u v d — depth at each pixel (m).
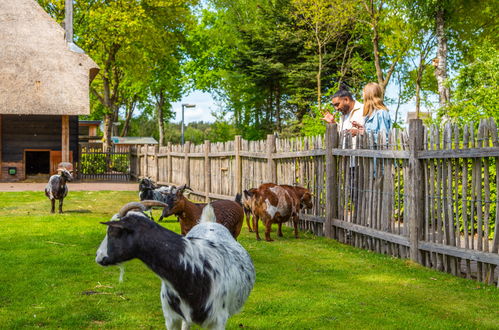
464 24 29.27
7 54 26.66
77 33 41.03
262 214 9.93
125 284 6.69
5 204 16.06
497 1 27.39
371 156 9.13
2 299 6.05
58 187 13.63
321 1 32.16
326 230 10.57
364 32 38.19
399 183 8.55
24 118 28.53
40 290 6.42
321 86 40.78
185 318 3.89
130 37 39.25
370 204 9.30
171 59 47.72
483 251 6.89
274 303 5.98
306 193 10.59
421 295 6.40
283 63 42.91
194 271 3.80
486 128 6.78
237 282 4.18
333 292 6.49
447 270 7.59
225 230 4.75
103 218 12.92
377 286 6.80
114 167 33.22
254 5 49.69
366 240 9.47
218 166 16.45
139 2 38.84
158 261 3.74
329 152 10.43
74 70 27.16
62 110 26.34
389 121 9.76
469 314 5.69
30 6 27.56
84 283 6.73
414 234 8.07
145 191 14.49
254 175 14.03
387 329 5.20
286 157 12.24
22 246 9.04
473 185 7.07
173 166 21.78
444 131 7.46
